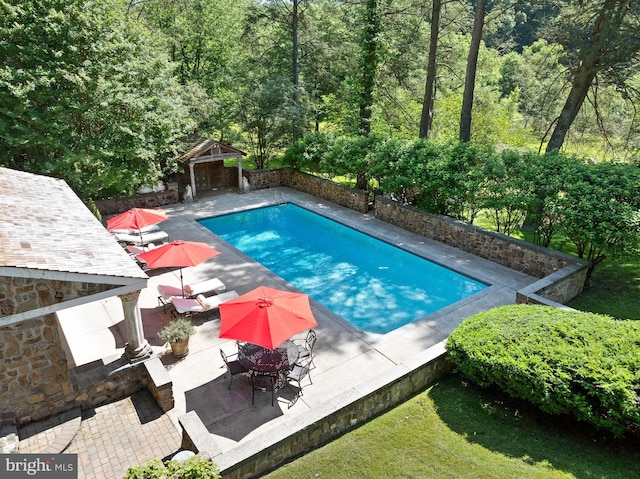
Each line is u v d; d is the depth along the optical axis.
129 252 13.12
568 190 11.88
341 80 28.17
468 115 17.45
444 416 7.09
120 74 14.92
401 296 12.70
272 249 16.03
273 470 6.07
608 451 6.24
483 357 7.10
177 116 17.41
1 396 6.66
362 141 18.69
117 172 15.24
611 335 7.16
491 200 13.65
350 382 8.40
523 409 7.21
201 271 13.13
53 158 14.80
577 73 15.68
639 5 14.08
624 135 18.77
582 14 15.63
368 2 18.52
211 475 4.91
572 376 6.39
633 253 10.74
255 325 7.26
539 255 12.68
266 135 22.20
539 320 7.88
